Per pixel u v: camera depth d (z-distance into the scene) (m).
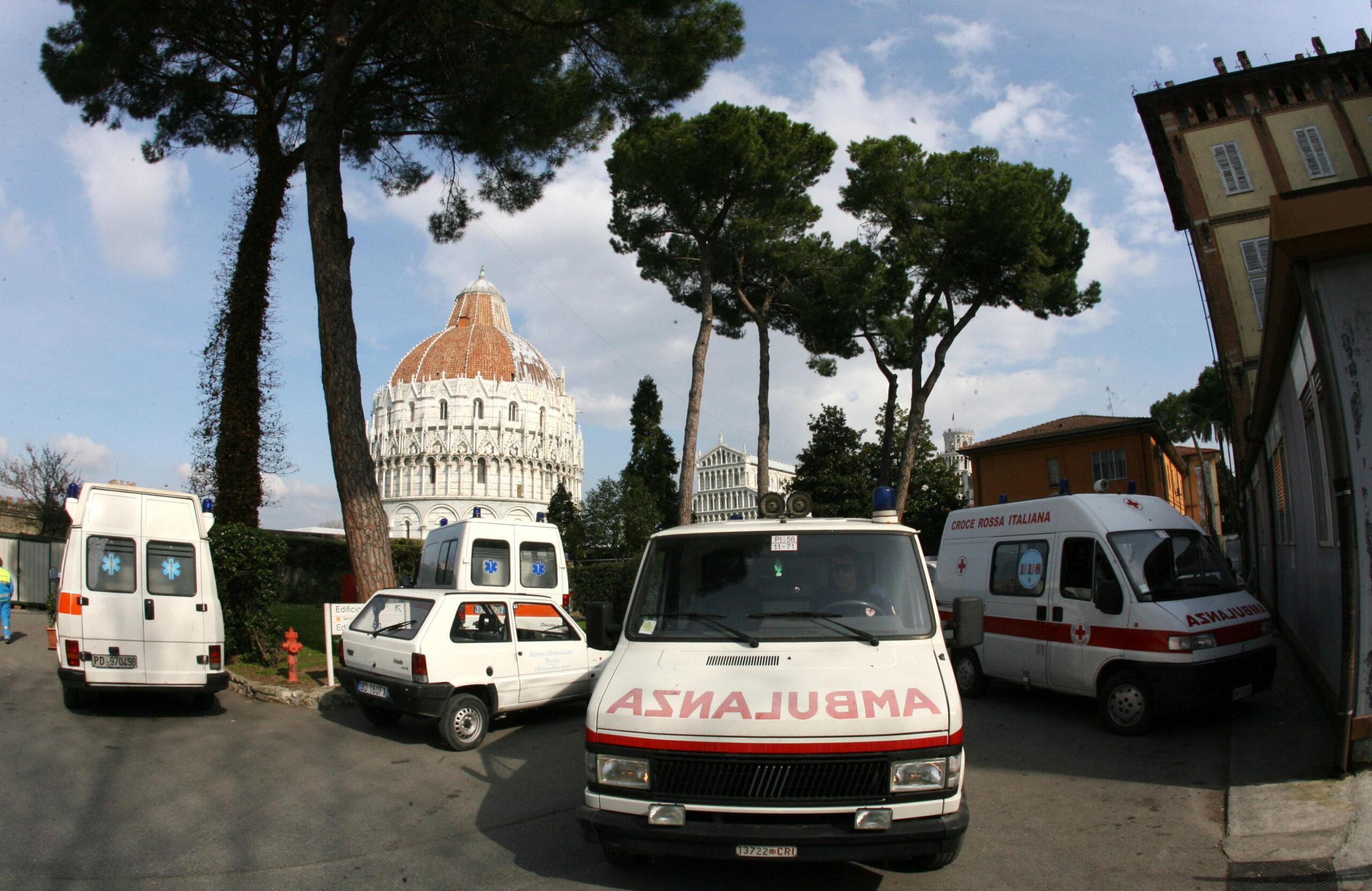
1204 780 6.75
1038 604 9.71
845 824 4.11
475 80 13.89
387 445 107.75
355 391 13.38
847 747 4.15
